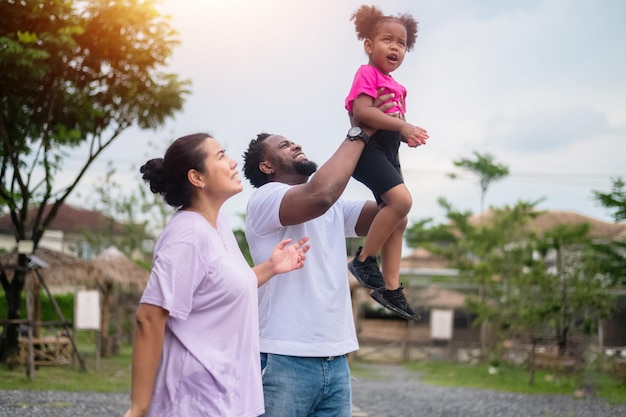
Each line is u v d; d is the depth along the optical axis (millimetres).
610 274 19484
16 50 13164
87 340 25047
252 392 2992
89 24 14680
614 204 16438
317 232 3521
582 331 19359
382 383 16766
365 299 29969
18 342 15617
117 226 30188
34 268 14797
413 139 3373
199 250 2895
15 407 10336
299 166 3693
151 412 2867
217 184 3033
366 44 3691
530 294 20672
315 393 3430
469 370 20438
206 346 2893
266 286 3461
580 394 14250
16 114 14938
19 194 15062
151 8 14727
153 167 3066
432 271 30859
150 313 2811
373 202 3811
